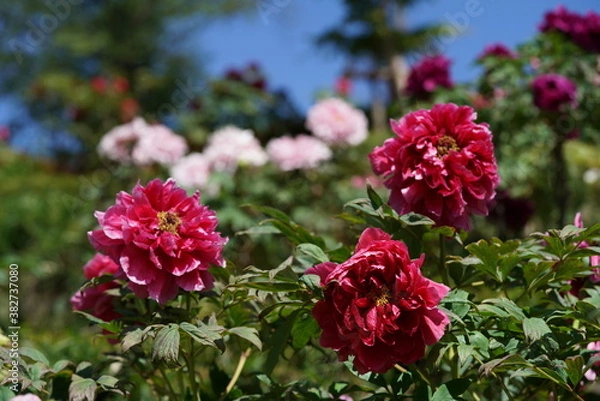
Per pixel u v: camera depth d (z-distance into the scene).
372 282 1.68
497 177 1.93
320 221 5.66
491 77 4.63
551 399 2.17
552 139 4.50
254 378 2.28
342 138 6.10
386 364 1.69
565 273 1.88
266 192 5.45
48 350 3.65
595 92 4.47
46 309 6.71
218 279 2.11
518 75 4.61
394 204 1.96
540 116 4.46
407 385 1.84
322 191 5.88
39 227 8.05
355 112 6.18
